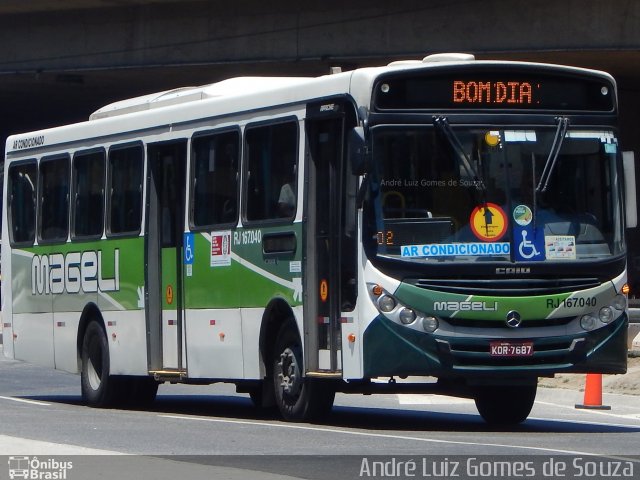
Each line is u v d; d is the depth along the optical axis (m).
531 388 46.25
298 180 44.00
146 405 56.19
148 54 111.81
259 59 107.38
